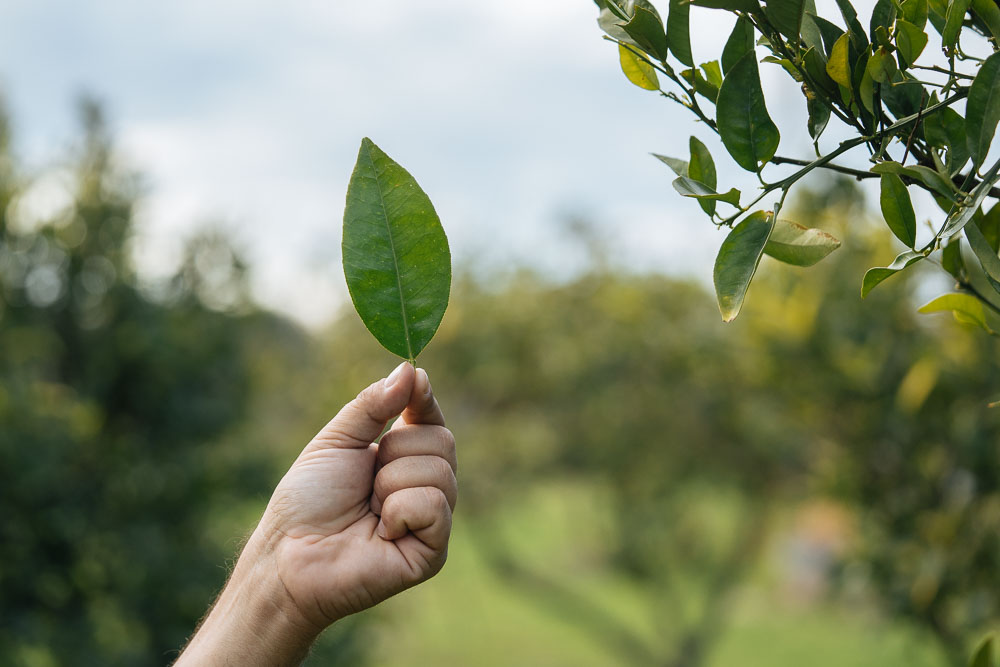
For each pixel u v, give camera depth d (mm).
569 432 7824
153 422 5727
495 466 8164
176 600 5355
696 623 9953
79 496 5223
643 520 8055
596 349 7344
